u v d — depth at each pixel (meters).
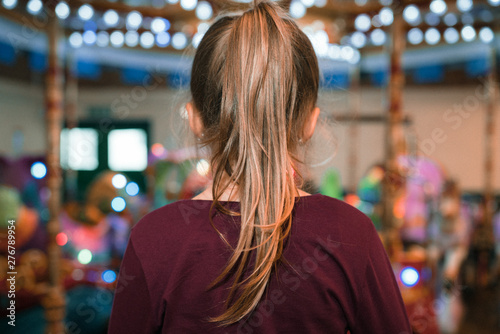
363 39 2.46
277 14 0.59
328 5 2.10
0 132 4.59
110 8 2.01
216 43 0.60
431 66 4.60
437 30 2.32
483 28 2.28
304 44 0.62
